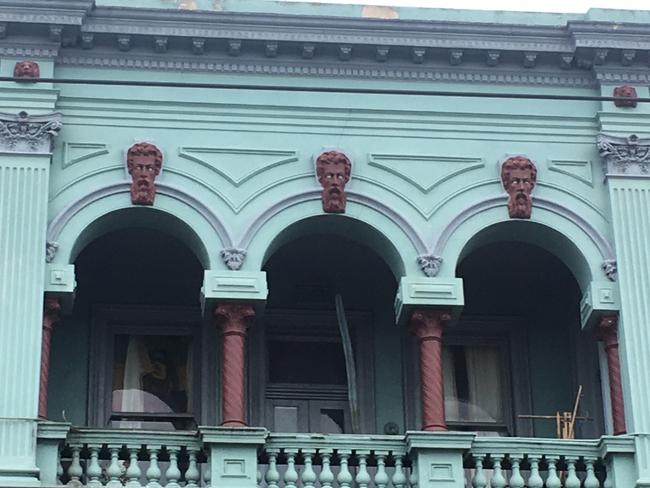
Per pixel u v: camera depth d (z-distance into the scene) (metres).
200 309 29.75
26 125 27.41
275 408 29.50
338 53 28.50
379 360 29.69
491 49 28.59
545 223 28.02
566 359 30.23
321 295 30.09
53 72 28.00
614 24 28.70
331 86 28.50
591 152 28.56
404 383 29.48
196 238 27.45
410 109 28.47
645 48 28.72
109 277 29.73
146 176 27.47
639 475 26.17
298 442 26.20
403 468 26.55
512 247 29.25
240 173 27.81
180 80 28.28
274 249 27.83
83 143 27.72
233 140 28.03
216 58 28.42
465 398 30.08
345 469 26.19
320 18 28.27
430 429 26.69
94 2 27.95
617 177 28.20
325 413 29.56
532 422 29.83
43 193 27.06
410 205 27.89
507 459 26.53
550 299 30.59
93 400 29.00
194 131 28.03
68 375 29.09
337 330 30.05
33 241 26.75
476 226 27.89
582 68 28.95
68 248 26.97
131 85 27.50
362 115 28.38
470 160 28.31
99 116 27.94
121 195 27.48
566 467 26.77
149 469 25.88
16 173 27.12
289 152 28.03
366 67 28.61
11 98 27.58
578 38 28.64
